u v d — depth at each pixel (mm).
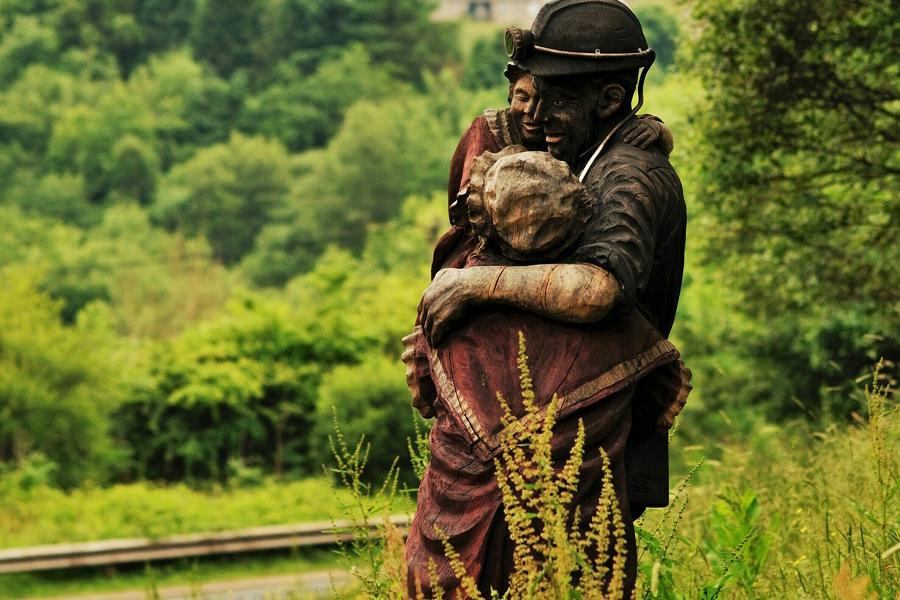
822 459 6895
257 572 19891
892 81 14656
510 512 3480
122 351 38500
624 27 4133
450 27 144625
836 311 16562
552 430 3779
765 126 14945
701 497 7168
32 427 31000
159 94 129625
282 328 33844
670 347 3920
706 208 16062
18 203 105062
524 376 3570
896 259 15133
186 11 146500
